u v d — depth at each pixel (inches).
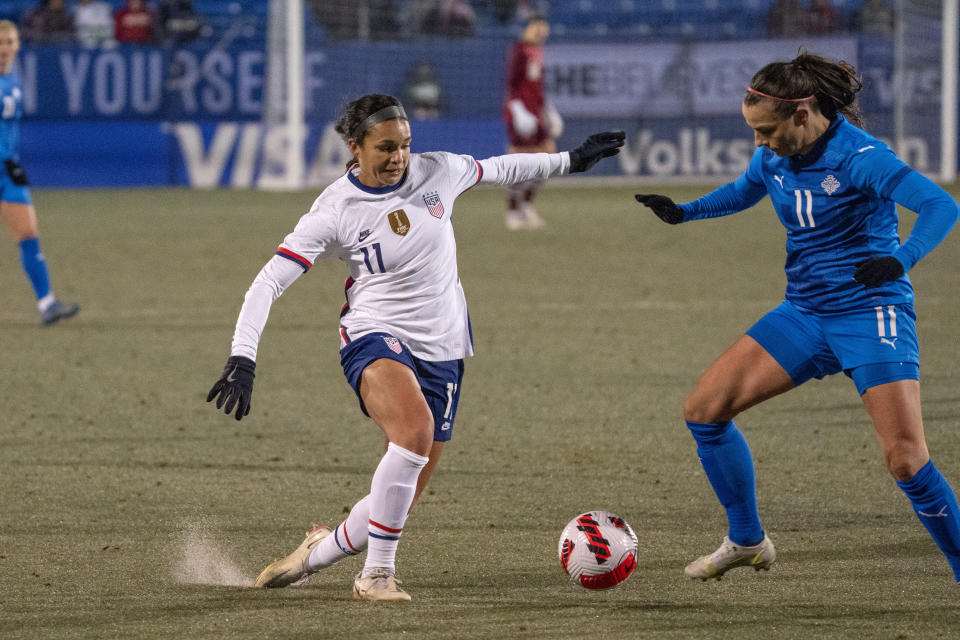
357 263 570.6
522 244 2105.1
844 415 958.4
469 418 962.7
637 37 3137.3
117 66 3031.5
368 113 543.5
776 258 1921.8
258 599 573.3
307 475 805.2
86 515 715.4
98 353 1224.2
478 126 3080.7
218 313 1457.9
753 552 589.3
